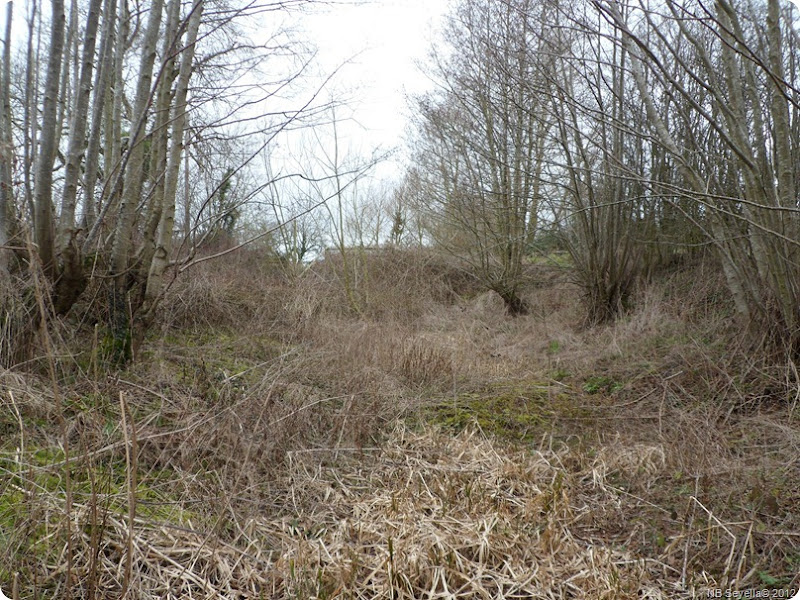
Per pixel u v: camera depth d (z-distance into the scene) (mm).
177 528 3184
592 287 9648
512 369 7301
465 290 14812
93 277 5508
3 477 3316
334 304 11266
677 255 11180
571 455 4543
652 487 4023
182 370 5543
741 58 6258
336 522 3564
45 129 4773
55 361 4684
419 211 14586
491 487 4039
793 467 3998
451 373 6773
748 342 6043
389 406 5555
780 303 5664
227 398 4797
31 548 2795
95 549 2588
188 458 3898
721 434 4699
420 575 2992
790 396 5203
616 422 5352
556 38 7605
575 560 3207
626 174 8359
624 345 7531
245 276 10781
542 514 3715
